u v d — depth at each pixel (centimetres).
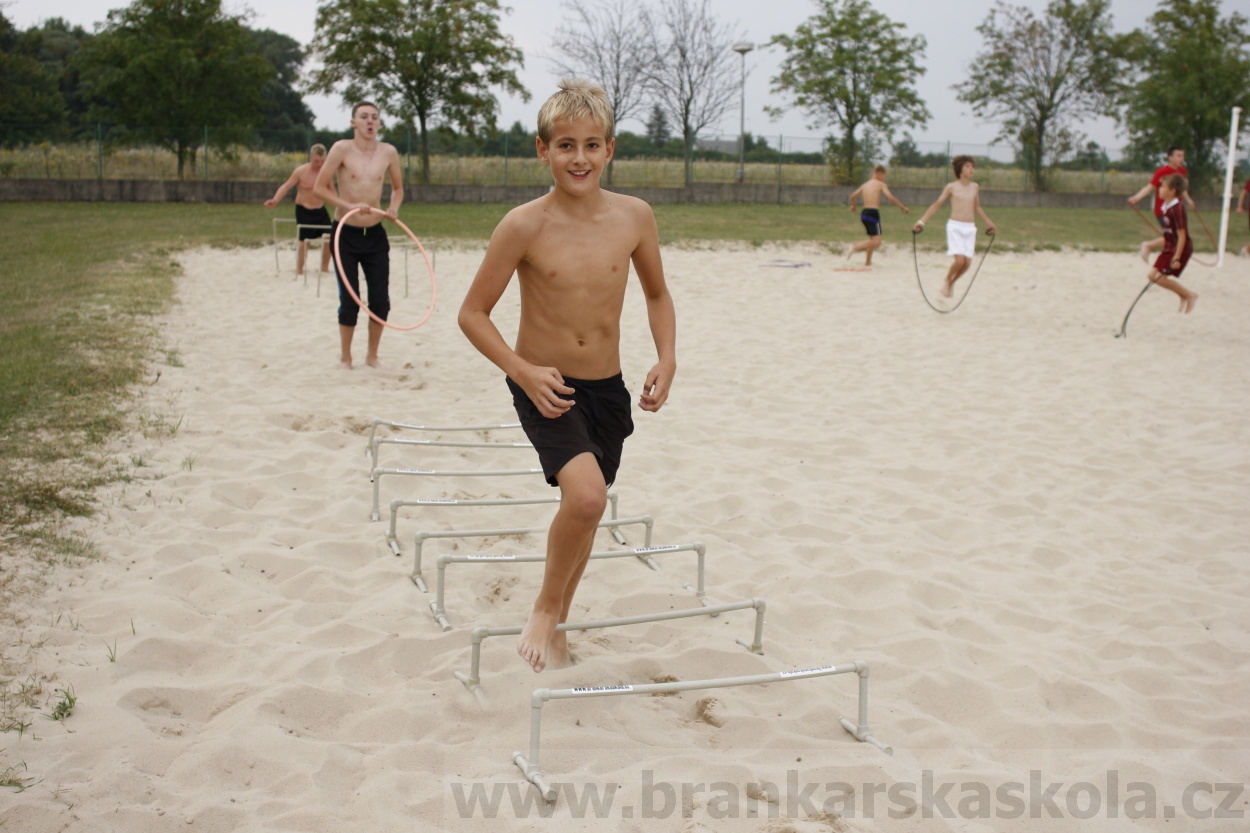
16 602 371
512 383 337
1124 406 799
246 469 555
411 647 365
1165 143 3803
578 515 307
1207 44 3762
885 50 3822
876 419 748
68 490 488
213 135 2966
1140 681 374
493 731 314
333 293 1212
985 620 422
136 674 333
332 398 727
